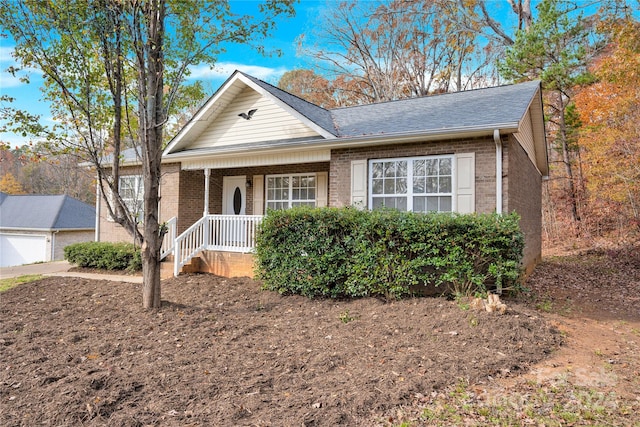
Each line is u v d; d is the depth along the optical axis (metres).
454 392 3.97
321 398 3.81
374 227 7.43
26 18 6.45
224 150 11.06
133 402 3.73
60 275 11.21
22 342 5.43
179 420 3.44
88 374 4.33
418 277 7.19
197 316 6.69
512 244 6.86
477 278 6.82
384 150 9.35
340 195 9.92
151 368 4.52
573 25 17.36
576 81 16.95
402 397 3.85
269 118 11.58
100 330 5.98
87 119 7.03
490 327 5.55
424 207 8.88
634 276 11.60
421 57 29.06
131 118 8.21
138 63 6.76
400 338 5.48
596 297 8.84
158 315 6.69
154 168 7.04
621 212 15.58
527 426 3.40
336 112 12.98
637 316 7.23
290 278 8.13
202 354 5.02
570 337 5.70
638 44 12.87
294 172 13.23
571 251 16.80
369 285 7.45
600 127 15.73
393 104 12.10
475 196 8.27
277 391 4.01
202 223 11.01
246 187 14.14
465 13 25.34
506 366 4.55
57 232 23.34
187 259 10.48
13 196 27.00
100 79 7.31
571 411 3.63
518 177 9.17
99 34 6.77
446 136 8.26
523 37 18.16
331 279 7.72
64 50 6.74
